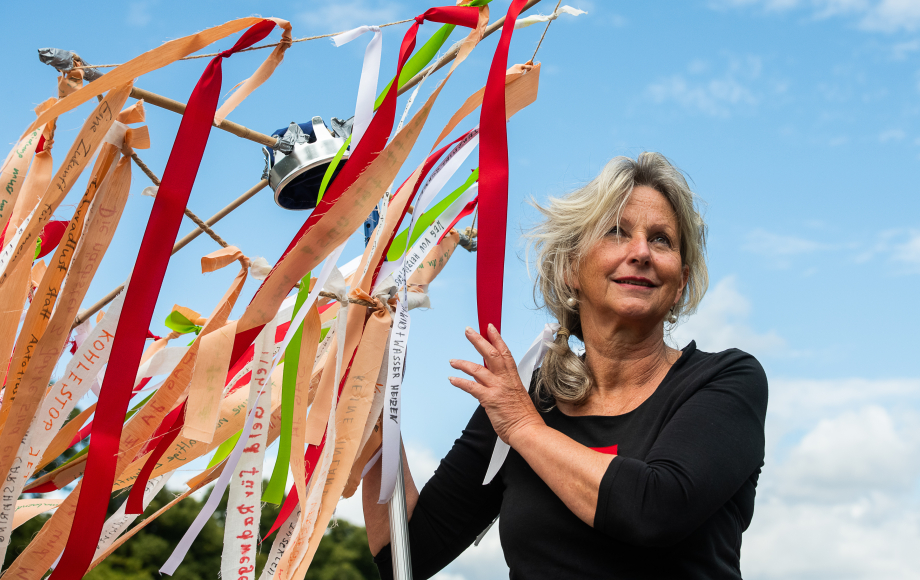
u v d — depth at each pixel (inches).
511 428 56.6
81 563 46.7
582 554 56.6
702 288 68.6
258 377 53.8
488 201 59.0
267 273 55.7
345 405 59.4
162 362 61.4
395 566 59.4
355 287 61.8
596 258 64.0
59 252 51.1
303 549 53.9
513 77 62.8
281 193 71.7
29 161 53.1
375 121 55.1
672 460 53.1
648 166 66.3
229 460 52.3
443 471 70.5
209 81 51.1
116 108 50.0
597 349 64.9
